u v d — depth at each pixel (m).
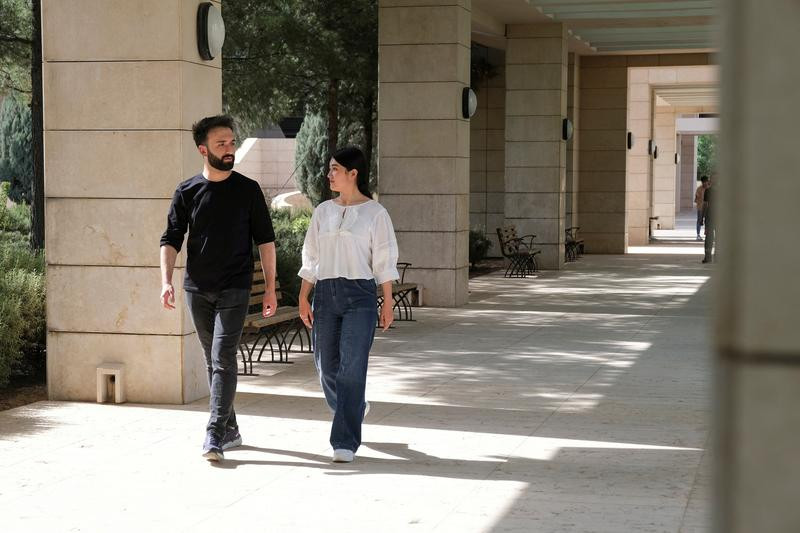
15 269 9.90
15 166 32.16
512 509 5.36
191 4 8.29
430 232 15.53
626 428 7.36
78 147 8.30
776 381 1.06
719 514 1.09
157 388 8.30
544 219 22.47
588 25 22.02
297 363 10.46
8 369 8.77
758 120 1.06
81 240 8.34
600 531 4.98
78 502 5.50
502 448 6.74
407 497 5.59
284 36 17.62
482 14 20.30
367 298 6.40
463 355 10.86
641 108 32.25
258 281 10.65
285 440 6.97
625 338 12.22
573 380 9.37
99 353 8.37
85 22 8.22
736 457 1.07
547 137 22.17
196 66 8.41
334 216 6.44
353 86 20.33
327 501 5.52
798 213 1.05
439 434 7.16
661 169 43.31
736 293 1.06
